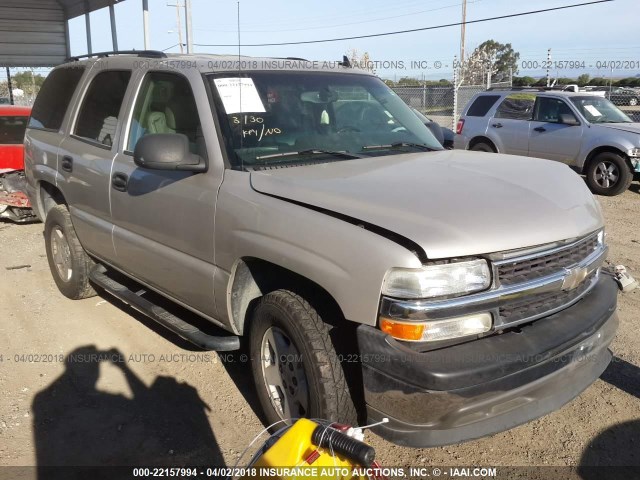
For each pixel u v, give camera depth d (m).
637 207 10.05
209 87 3.78
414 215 2.77
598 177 11.30
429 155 3.91
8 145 8.34
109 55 5.04
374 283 2.69
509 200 3.00
